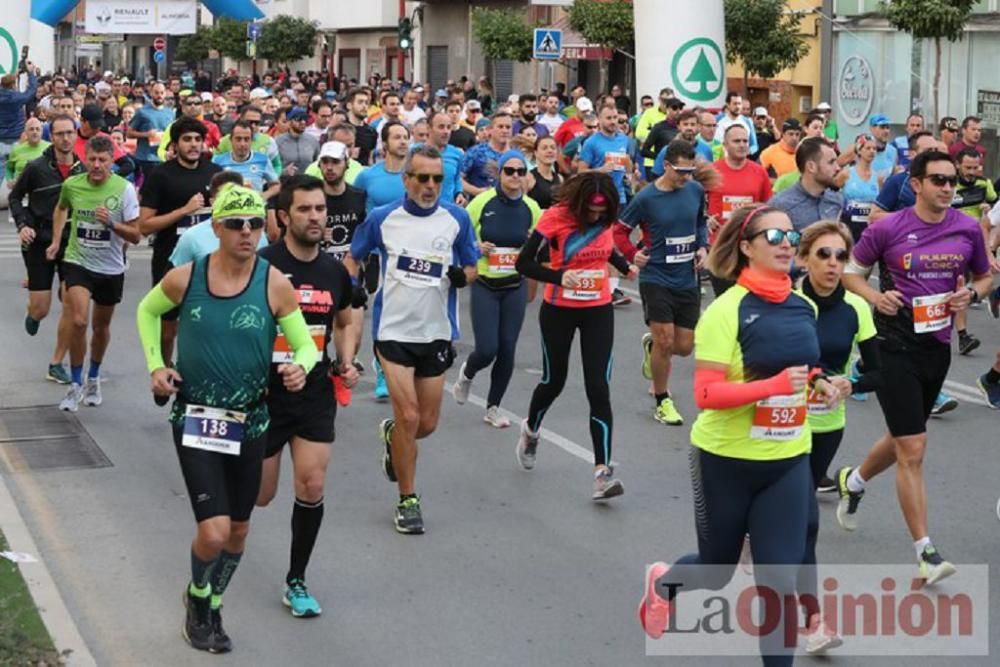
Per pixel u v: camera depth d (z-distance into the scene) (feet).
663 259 55.57
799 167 50.65
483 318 55.06
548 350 47.03
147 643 34.19
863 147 79.66
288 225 35.58
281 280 31.94
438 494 47.06
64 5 198.18
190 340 31.50
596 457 45.65
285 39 291.99
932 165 38.42
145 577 38.88
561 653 33.73
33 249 62.44
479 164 80.84
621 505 45.88
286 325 31.99
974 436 55.57
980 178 72.59
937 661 33.14
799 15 161.07
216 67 342.23
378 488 47.75
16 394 60.64
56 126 61.31
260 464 32.60
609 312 45.96
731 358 29.60
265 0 258.78
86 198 56.49
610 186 45.14
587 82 218.38
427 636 34.83
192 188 57.52
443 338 43.11
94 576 38.93
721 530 30.32
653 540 42.29
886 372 38.34
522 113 100.78
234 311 31.40
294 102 140.26
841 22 164.45
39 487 47.37
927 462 51.60
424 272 42.34
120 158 82.17
